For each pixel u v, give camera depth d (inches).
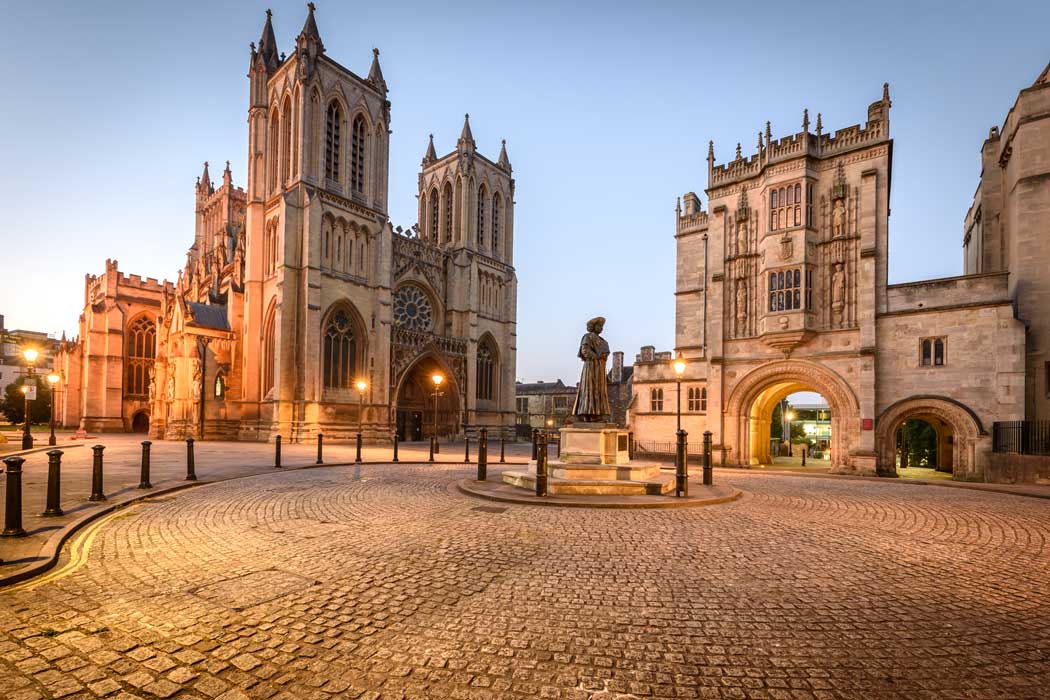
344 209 2069.4
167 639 231.9
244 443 1771.7
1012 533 444.8
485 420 2662.4
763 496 639.1
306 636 235.8
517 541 398.0
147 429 2864.2
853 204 1096.8
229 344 2081.7
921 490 735.7
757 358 1179.3
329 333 2010.3
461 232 2620.6
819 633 243.0
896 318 1031.0
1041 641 237.1
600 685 197.3
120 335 2736.2
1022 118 974.4
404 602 276.4
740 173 1239.5
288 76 2057.1
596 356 696.4
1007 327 930.7
